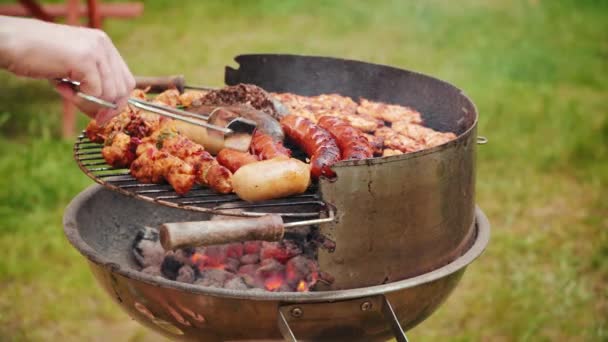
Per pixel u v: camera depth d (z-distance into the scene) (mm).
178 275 2357
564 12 9492
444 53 7855
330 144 2096
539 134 5922
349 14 9117
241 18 8859
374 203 1844
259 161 2012
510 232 4516
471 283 4004
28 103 6094
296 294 1828
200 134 2186
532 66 7477
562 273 4047
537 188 5090
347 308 1889
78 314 3643
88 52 1611
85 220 2418
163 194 2025
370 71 2930
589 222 4613
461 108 2562
